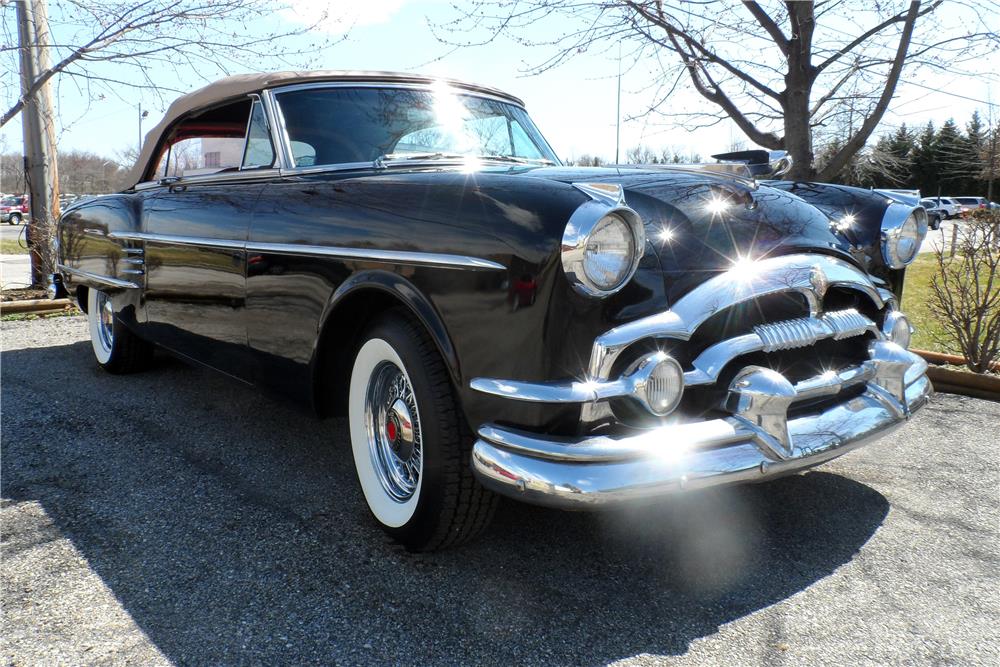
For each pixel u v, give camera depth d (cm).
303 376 289
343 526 278
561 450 204
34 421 398
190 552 258
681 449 211
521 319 208
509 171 265
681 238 231
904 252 299
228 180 347
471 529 244
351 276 257
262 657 201
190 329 360
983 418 407
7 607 224
